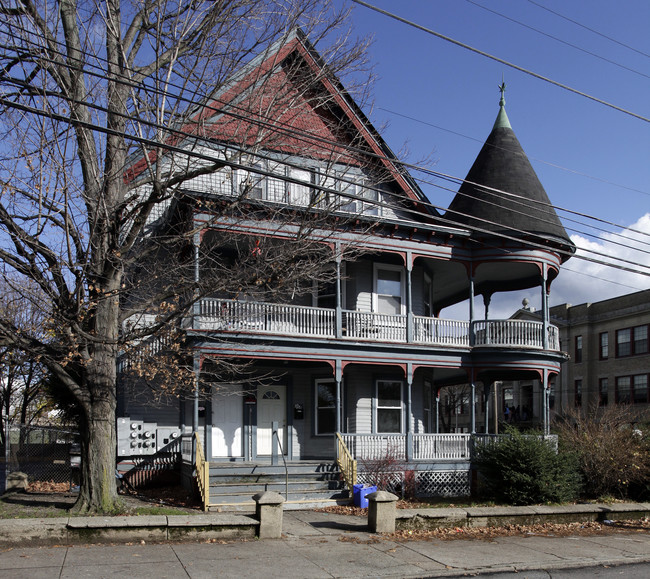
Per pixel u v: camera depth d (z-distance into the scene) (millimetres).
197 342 18812
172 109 14594
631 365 44656
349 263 23281
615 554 12602
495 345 22812
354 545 12492
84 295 13398
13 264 12961
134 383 19859
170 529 12203
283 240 18953
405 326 22281
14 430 31562
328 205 16141
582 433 20656
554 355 23344
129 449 19688
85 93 13727
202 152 19750
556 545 13266
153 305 16266
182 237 15484
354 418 22797
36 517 12727
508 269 25453
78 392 13844
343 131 21344
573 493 18484
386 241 22047
